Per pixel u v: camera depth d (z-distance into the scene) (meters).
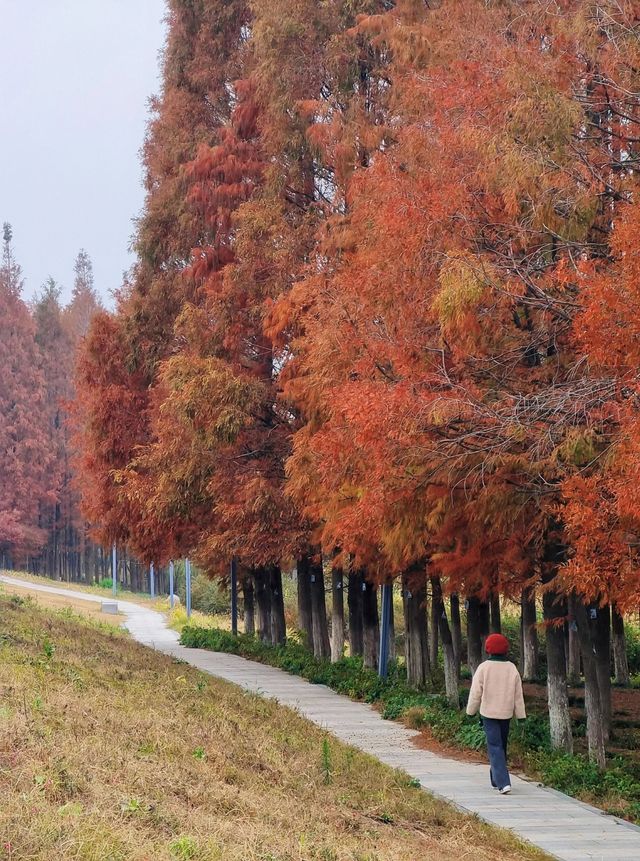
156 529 42.53
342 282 23.75
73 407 52.28
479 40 22.02
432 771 21.73
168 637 63.94
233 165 38.38
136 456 44.16
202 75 42.97
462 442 19.31
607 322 16.59
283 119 35.94
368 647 40.06
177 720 19.11
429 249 19.89
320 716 29.94
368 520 22.11
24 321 126.12
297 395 27.89
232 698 26.48
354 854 12.49
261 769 17.20
